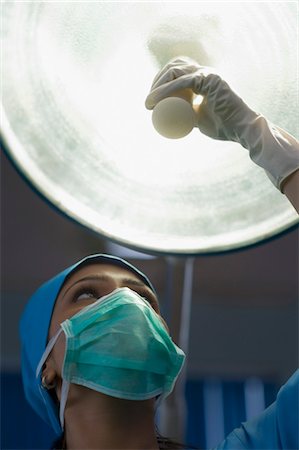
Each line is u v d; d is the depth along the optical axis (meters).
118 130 1.78
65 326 1.91
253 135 1.75
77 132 1.78
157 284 4.45
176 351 1.92
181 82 1.67
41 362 2.01
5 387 4.58
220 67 1.76
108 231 1.76
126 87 1.75
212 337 4.88
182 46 1.73
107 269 2.13
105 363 1.83
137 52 1.73
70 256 4.60
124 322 1.88
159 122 1.64
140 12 1.71
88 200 1.78
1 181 4.46
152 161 1.80
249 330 4.92
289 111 1.83
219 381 4.86
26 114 1.76
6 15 1.74
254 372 4.89
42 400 2.16
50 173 1.75
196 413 4.69
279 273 4.82
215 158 1.83
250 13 1.73
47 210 4.46
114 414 1.86
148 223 1.81
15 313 4.68
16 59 1.75
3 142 1.67
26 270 4.65
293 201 1.75
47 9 1.73
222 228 1.82
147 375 1.85
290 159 1.75
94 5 1.72
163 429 2.37
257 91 1.80
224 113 1.74
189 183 1.83
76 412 1.89
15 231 4.55
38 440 4.44
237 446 1.94
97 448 1.85
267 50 1.76
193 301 4.91
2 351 4.63
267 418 1.97
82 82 1.75
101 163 1.79
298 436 1.88
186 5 1.72
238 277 4.82
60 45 1.74
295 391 1.92
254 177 1.85
